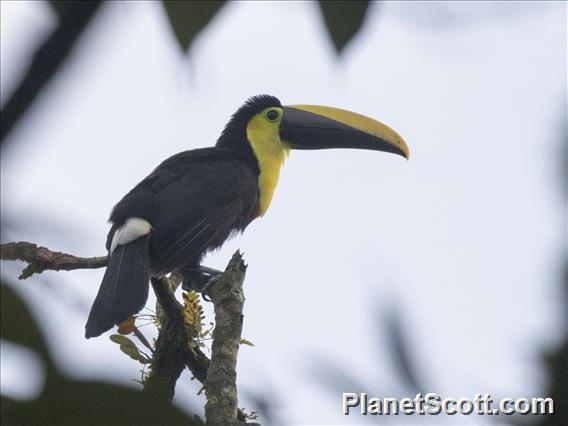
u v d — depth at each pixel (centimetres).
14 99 271
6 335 264
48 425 258
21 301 269
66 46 277
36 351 264
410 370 321
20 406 257
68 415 259
